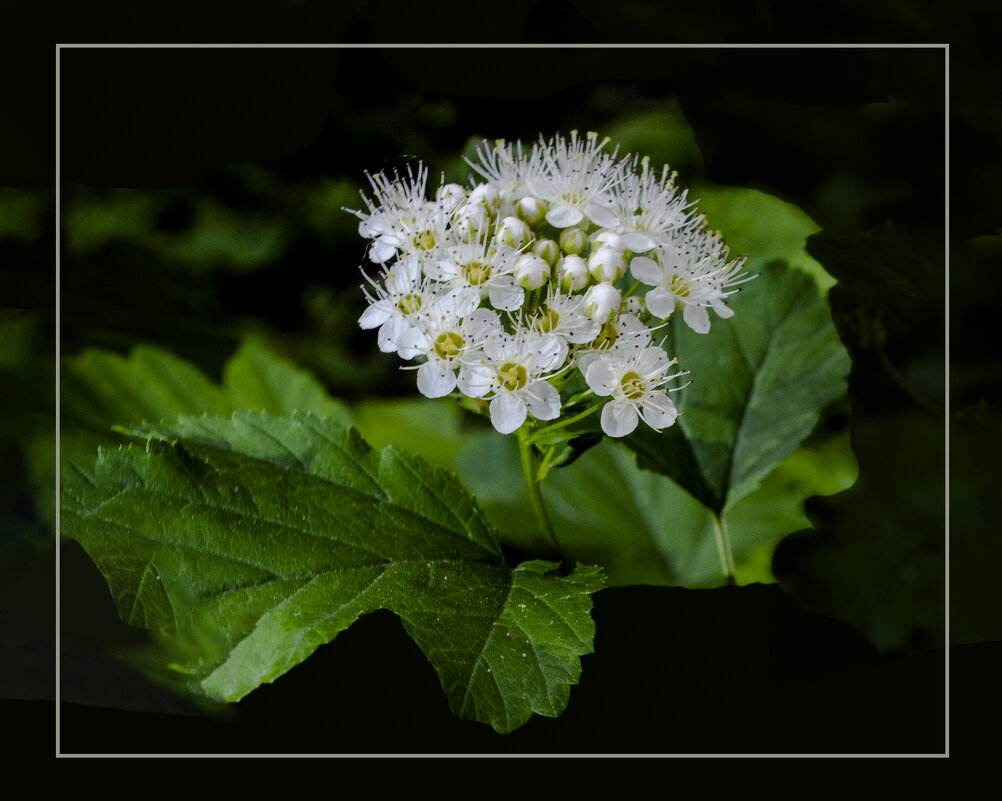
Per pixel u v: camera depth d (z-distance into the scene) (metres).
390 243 0.37
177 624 0.36
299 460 0.37
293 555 0.36
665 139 0.41
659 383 0.37
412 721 0.36
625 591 0.37
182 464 0.36
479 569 0.36
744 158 0.41
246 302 0.42
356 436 0.37
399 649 0.36
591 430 0.37
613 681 0.36
